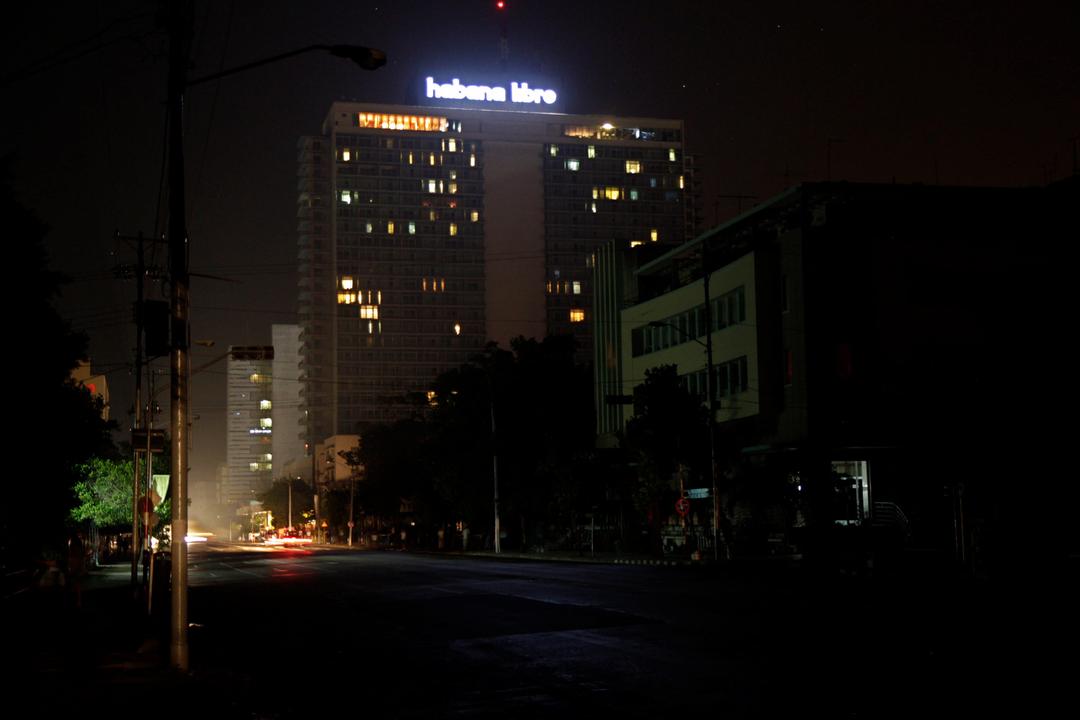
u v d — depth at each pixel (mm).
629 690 12188
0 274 23609
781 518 49594
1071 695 10695
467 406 74875
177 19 15938
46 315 25531
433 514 87812
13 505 29391
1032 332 43844
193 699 13188
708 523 50938
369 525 128375
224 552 91688
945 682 11695
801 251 48406
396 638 19266
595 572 38312
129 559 78938
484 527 79625
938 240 49312
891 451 47531
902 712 10109
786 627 17828
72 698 13258
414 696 12766
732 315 53531
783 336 49781
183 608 15891
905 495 46719
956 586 27406
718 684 12234
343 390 170625
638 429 49781
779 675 12656
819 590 26859
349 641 19328
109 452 55406
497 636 18469
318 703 12695
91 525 59406
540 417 72125
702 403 50469
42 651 18750
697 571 37719
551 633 18422
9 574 33781
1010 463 36219
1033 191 50969
